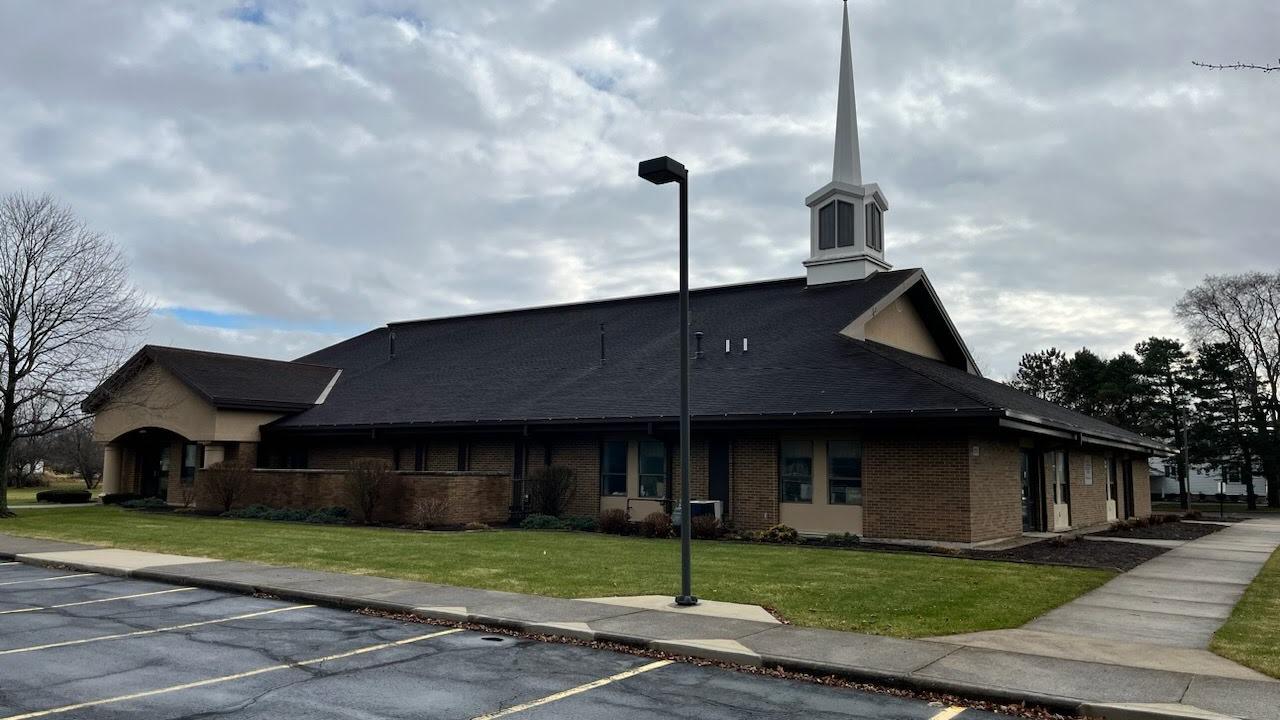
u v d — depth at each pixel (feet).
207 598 41.73
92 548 58.85
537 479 80.43
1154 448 110.01
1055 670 27.43
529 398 85.46
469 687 26.23
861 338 81.92
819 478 69.41
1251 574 51.37
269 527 74.54
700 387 75.61
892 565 51.21
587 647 31.73
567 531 73.72
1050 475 81.56
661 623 34.06
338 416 95.09
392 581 44.34
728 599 39.45
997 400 67.26
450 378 99.30
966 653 29.60
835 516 68.18
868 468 66.95
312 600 40.37
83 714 23.34
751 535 66.95
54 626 35.22
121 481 108.47
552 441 82.74
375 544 60.80
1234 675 26.94
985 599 40.04
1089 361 203.41
